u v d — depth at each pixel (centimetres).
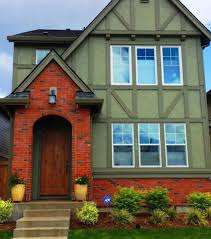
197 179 1414
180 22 1544
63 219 1055
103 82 1484
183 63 1519
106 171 1393
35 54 1691
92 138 1430
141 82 1497
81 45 1512
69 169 1347
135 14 1543
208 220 1165
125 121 1455
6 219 1108
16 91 1292
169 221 1146
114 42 1522
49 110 1285
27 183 1221
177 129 1463
